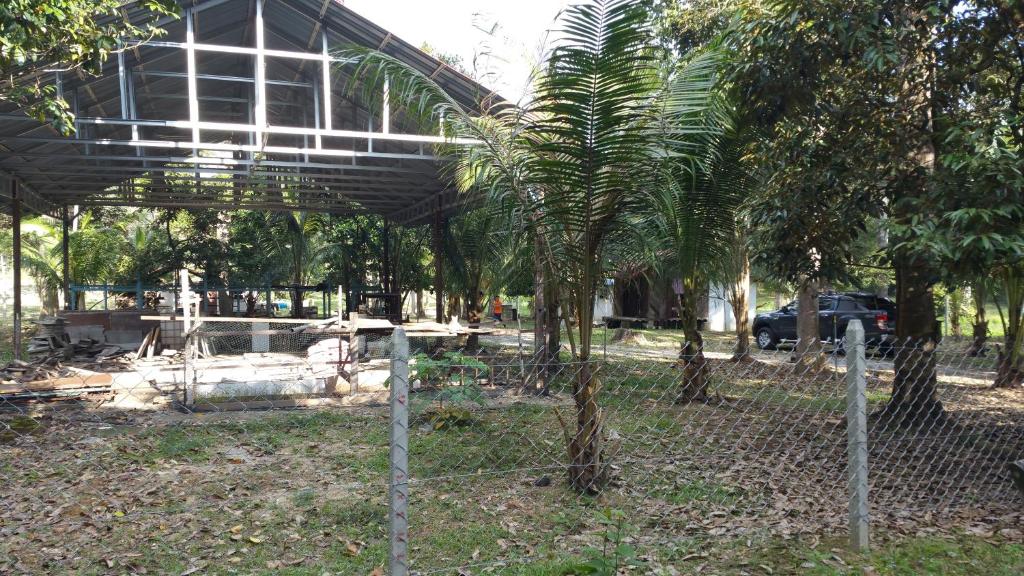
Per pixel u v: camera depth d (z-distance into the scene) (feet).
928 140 20.07
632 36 13.58
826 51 18.92
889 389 33.63
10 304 87.15
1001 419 26.21
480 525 14.32
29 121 32.58
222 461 18.98
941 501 15.99
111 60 32.71
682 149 18.57
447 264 53.11
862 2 18.51
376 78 16.87
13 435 19.81
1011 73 20.43
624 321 65.10
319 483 17.13
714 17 38.47
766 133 22.57
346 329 32.94
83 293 67.77
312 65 38.58
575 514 14.93
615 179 15.49
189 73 31.94
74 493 15.92
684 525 14.38
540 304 31.35
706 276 28.76
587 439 16.37
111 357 42.83
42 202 52.31
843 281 22.77
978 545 13.34
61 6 21.39
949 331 56.70
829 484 17.57
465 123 16.56
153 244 65.41
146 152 41.86
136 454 19.17
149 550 12.93
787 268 22.89
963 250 15.96
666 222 20.99
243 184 49.55
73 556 12.62
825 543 13.26
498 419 24.38
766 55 19.74
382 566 12.19
